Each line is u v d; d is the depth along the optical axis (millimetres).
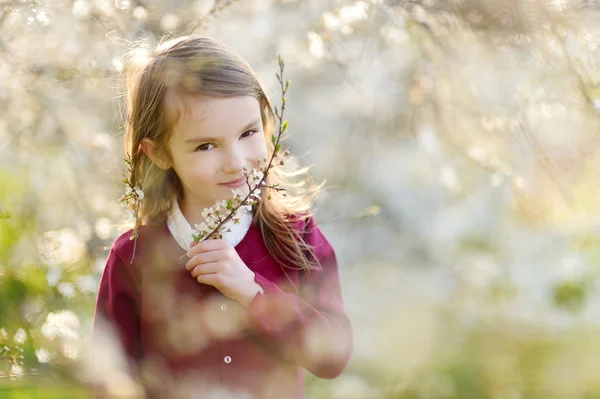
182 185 1875
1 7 2148
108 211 2832
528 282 4191
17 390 2229
